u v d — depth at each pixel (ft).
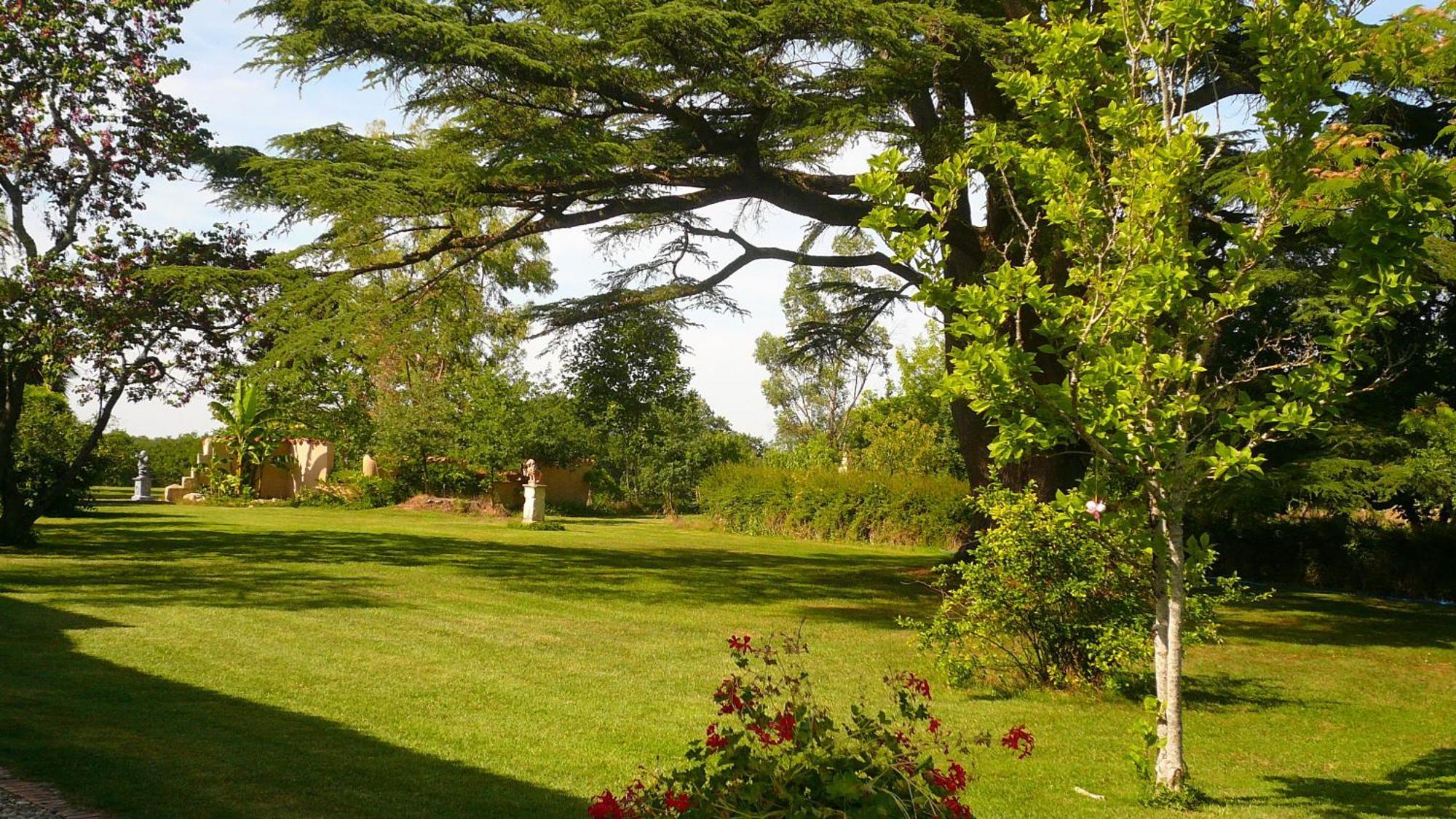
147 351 52.95
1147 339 16.81
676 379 61.36
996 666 27.99
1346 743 22.91
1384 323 15.78
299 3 35.29
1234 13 17.76
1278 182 16.43
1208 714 25.46
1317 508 63.10
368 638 30.76
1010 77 18.26
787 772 10.82
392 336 43.11
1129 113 17.28
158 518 81.35
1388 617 46.75
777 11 35.63
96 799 14.67
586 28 36.91
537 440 115.24
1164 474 16.66
